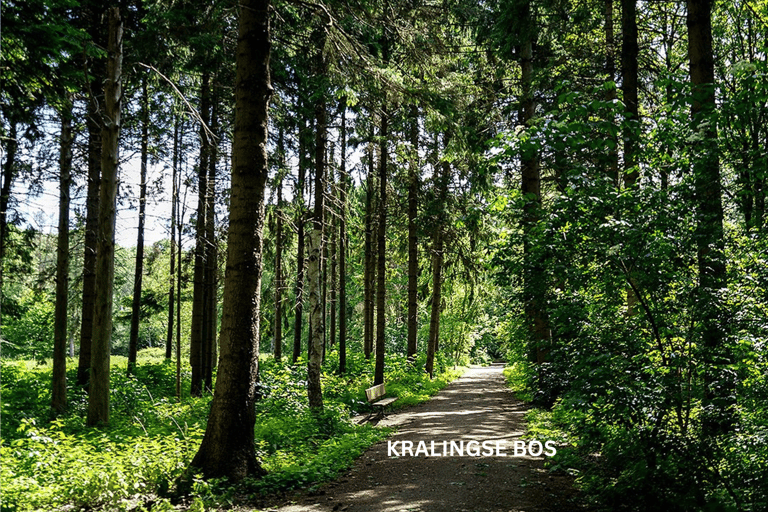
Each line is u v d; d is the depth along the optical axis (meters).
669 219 5.01
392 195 17.95
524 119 13.21
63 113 11.09
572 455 7.41
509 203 5.99
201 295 15.50
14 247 13.40
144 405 12.14
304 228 15.41
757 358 4.93
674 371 5.23
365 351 22.12
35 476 6.25
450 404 15.59
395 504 5.89
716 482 4.68
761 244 5.20
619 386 4.89
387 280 25.16
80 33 8.66
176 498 5.93
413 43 11.00
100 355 9.94
